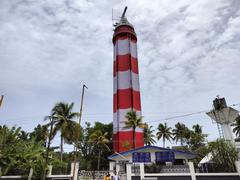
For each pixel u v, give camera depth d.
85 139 64.62
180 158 37.28
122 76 59.19
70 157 59.88
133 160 33.31
